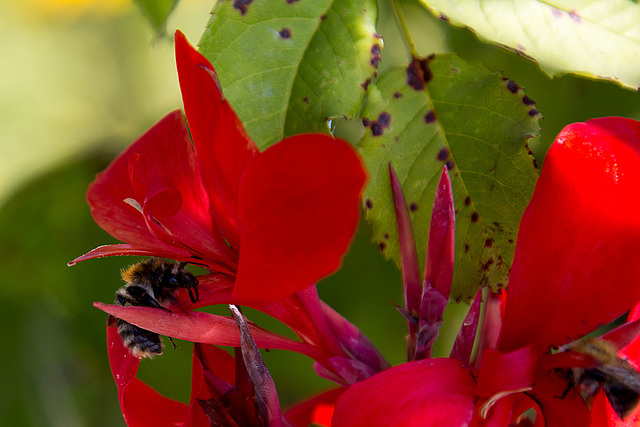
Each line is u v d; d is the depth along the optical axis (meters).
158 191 0.33
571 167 0.32
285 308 0.34
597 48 0.33
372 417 0.31
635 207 0.32
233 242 0.34
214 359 0.35
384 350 0.42
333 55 0.33
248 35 0.33
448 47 0.38
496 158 0.34
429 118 0.34
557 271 0.32
